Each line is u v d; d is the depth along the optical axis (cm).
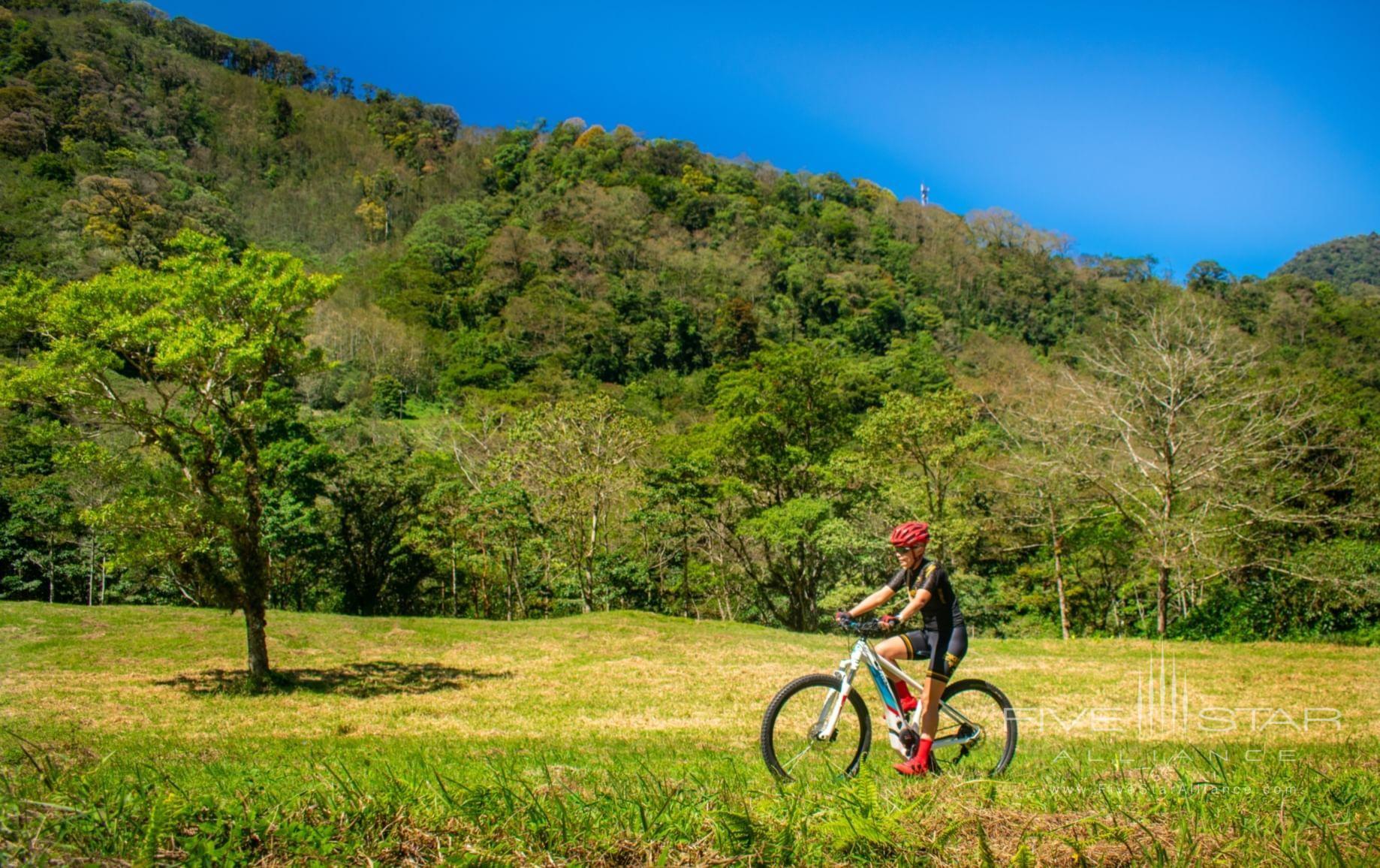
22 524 3675
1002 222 13062
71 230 7831
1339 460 2731
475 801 403
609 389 7806
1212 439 2598
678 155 14675
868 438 3366
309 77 18150
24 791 395
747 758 919
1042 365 7419
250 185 13275
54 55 12875
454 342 8994
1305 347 5347
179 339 1548
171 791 397
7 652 2066
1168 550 2567
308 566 4234
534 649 2347
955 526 3180
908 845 388
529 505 3703
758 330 9344
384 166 14550
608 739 1241
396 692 1802
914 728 595
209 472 1741
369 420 6188
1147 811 434
